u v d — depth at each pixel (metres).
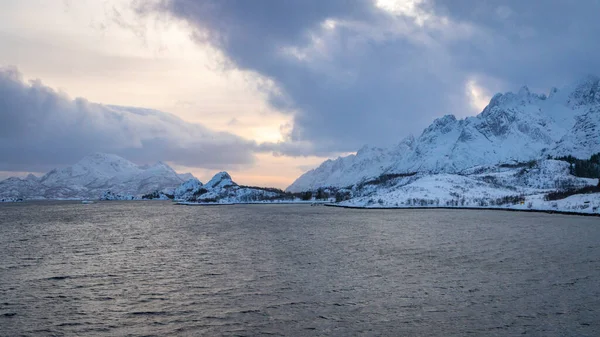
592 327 47.28
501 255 91.69
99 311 54.34
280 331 47.25
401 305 55.38
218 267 81.00
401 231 148.12
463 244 110.50
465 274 72.44
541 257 88.69
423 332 46.56
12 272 78.50
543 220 194.38
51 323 50.28
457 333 46.22
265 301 57.75
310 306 55.38
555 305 54.69
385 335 45.91
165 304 56.91
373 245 110.50
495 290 61.84
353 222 195.88
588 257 88.31
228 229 166.75
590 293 59.91
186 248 109.19
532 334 45.72
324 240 123.00
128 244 119.81
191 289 64.31
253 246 111.12
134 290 64.12
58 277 73.56
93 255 98.56
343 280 68.81
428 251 98.50
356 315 51.91
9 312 54.09
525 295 59.22
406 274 72.88
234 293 61.72
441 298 58.25
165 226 188.88
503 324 48.50
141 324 49.72
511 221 190.00
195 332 47.19
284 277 71.50
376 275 72.19
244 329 47.88
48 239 137.00
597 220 191.88
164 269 79.81
